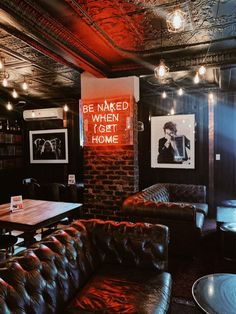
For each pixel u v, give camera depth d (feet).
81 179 21.77
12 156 22.98
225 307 5.23
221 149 18.11
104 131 13.06
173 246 10.84
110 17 8.14
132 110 12.55
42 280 5.34
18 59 12.05
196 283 6.26
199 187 16.69
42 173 23.40
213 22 8.64
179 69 12.00
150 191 14.20
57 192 17.42
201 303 5.37
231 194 17.89
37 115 22.50
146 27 8.91
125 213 11.42
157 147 19.69
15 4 6.92
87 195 13.50
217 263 10.52
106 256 7.69
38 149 23.47
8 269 5.00
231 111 17.84
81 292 6.16
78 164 21.97
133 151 12.63
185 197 16.88
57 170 22.81
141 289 6.15
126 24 8.64
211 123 18.28
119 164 12.85
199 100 18.54
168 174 19.44
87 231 7.88
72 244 6.91
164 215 10.75
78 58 10.59
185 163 18.92
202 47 10.73
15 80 15.92
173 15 6.86
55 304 5.38
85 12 7.84
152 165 19.85
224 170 18.06
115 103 12.81
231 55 11.03
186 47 10.63
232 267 10.15
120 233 7.71
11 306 4.48
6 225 9.02
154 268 7.26
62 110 22.31
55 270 5.81
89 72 12.34
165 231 7.50
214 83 16.33
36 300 4.97
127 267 7.42
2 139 21.80
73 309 5.50
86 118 13.39
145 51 11.06
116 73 12.89
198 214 13.26
